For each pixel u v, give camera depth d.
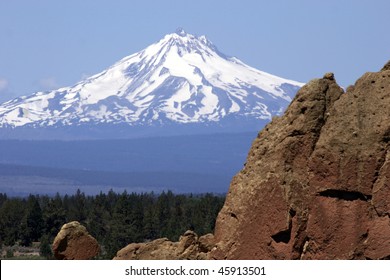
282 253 63.41
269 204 63.78
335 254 62.84
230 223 65.31
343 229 62.78
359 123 63.06
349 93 64.06
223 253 64.88
